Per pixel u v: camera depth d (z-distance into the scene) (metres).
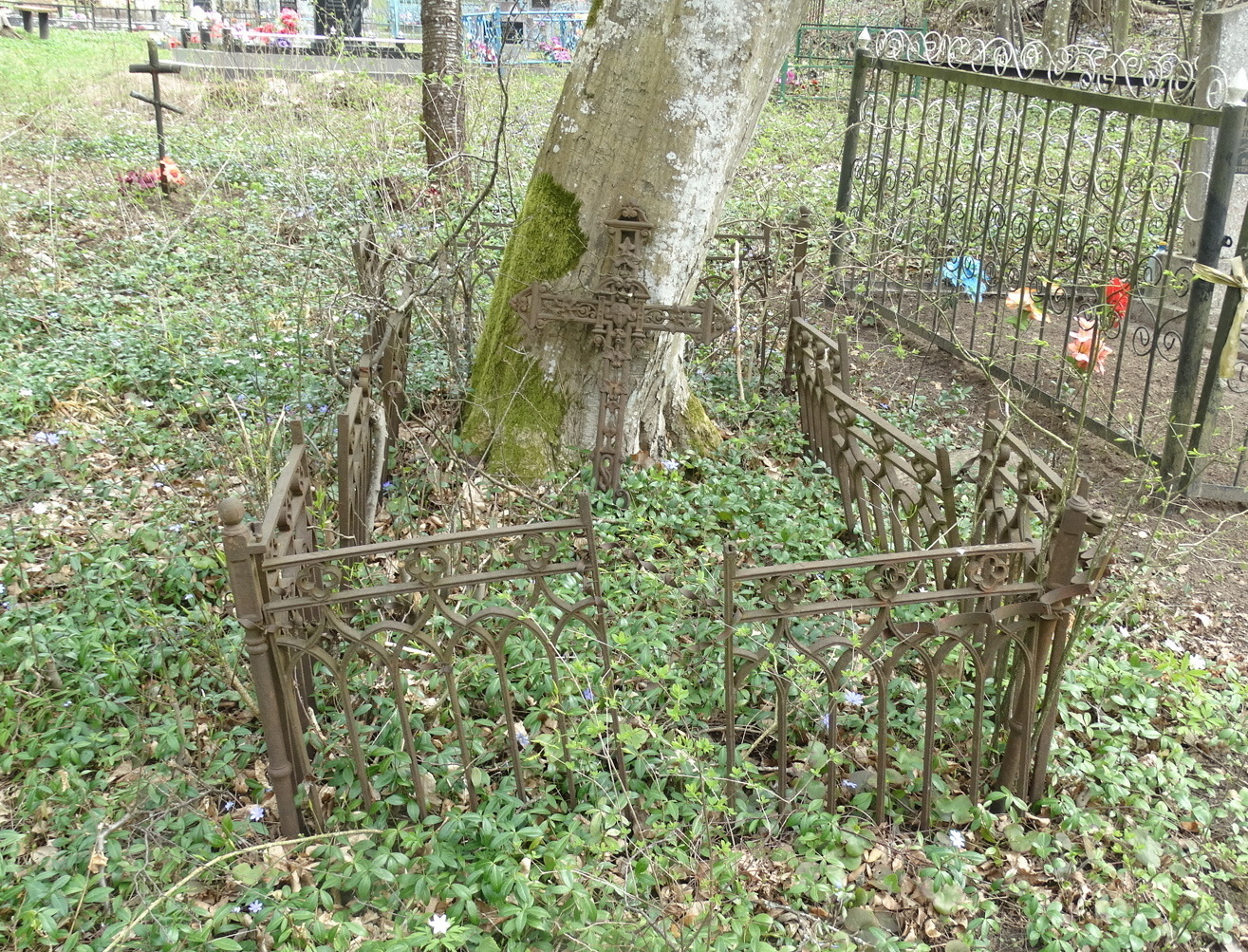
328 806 2.86
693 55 4.23
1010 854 2.80
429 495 4.54
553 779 2.93
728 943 2.35
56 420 5.19
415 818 2.71
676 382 5.09
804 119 12.52
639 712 3.09
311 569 3.16
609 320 4.41
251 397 5.12
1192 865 2.82
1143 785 2.99
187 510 4.10
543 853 2.59
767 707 3.23
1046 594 2.68
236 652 3.34
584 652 3.27
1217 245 4.64
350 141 8.37
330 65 10.67
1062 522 2.64
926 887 2.67
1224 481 5.09
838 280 7.08
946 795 2.95
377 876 2.51
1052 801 2.95
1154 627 3.92
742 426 5.47
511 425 4.77
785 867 2.70
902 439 3.76
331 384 5.09
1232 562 4.45
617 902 2.50
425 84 8.59
